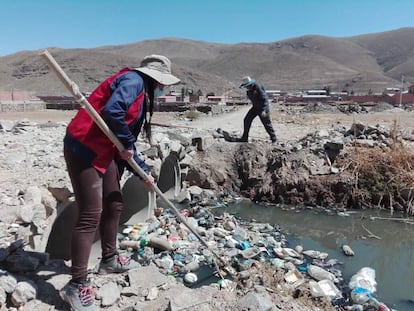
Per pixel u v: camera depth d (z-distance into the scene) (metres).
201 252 5.37
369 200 8.03
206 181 8.80
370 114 32.03
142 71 3.28
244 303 3.45
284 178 8.36
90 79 112.69
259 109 9.88
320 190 8.16
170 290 3.73
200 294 3.62
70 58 121.50
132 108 3.20
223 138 10.92
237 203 8.28
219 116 25.88
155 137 8.43
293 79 169.62
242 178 8.84
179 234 5.90
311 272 5.01
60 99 50.62
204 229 6.32
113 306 3.50
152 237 5.43
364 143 9.06
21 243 3.98
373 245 6.37
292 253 5.71
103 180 3.65
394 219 7.45
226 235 6.12
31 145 8.85
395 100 52.31
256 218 7.43
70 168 3.21
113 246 3.87
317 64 186.75
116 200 3.74
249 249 5.50
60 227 4.85
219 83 120.50
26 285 3.37
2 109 31.11
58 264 3.99
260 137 12.66
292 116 26.80
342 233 6.82
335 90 139.88
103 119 3.11
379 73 182.00
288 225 7.11
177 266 4.96
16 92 47.22
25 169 6.62
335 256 5.93
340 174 8.27
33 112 31.38
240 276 4.52
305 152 8.69
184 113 27.80
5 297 3.28
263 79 172.38
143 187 6.41
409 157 8.43
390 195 7.97
